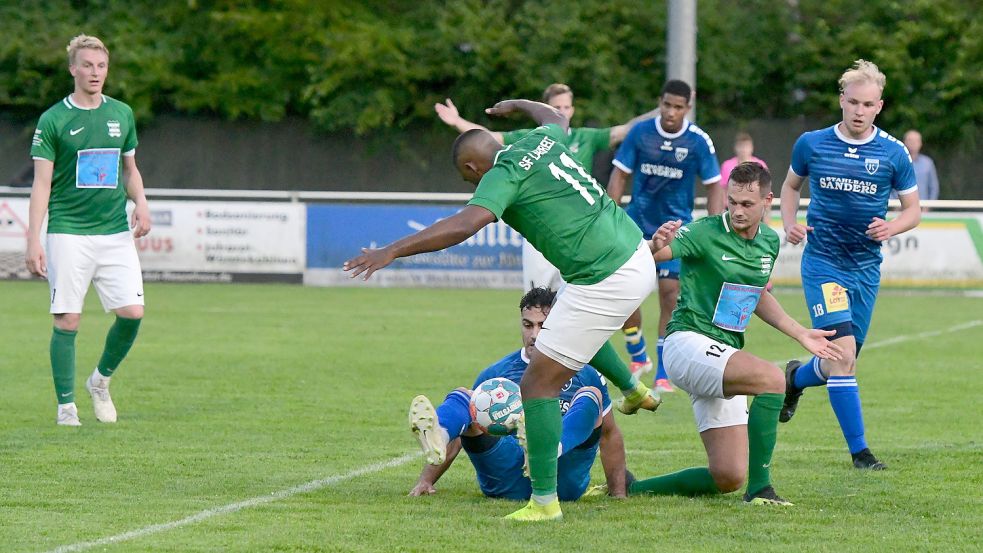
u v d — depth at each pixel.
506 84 92.56
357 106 92.62
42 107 94.75
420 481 20.70
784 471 22.72
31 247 26.67
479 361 38.22
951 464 23.27
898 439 26.09
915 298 60.00
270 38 93.31
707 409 20.33
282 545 16.77
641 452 24.66
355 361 38.03
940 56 90.81
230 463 23.11
